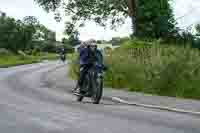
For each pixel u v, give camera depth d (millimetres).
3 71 37312
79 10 40781
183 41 27734
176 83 17609
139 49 20938
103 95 16547
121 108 12719
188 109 12461
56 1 40781
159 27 29906
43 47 133125
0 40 92375
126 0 39281
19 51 94812
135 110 12242
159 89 17859
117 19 40875
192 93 16688
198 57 18453
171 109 12477
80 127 9016
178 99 15305
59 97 15641
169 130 8898
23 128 8820
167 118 10688
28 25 99562
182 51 19047
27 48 102062
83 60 14602
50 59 93688
